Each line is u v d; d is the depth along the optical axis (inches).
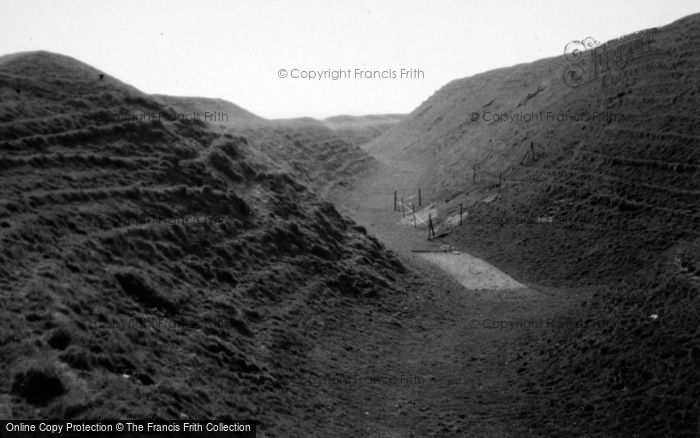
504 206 1894.7
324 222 1366.9
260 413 610.9
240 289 923.4
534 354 863.7
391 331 1026.1
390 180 3014.3
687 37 2191.2
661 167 1626.5
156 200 1021.8
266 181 1370.6
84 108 1216.8
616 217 1545.3
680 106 1814.7
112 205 930.1
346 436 623.5
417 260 1556.3
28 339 510.6
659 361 709.9
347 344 917.2
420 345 978.7
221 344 718.5
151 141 1223.5
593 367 759.1
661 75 2044.8
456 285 1384.1
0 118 1020.5
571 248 1515.7
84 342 546.6
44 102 1175.6
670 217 1445.6
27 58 1341.0
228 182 1278.3
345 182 2970.0
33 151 975.0
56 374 472.4
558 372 786.2
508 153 2295.8
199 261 931.3
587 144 1934.1
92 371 511.8
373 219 2263.8
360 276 1213.1
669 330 757.9
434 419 691.4
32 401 443.8
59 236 770.8
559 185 1812.3
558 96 2465.6
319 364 812.0
